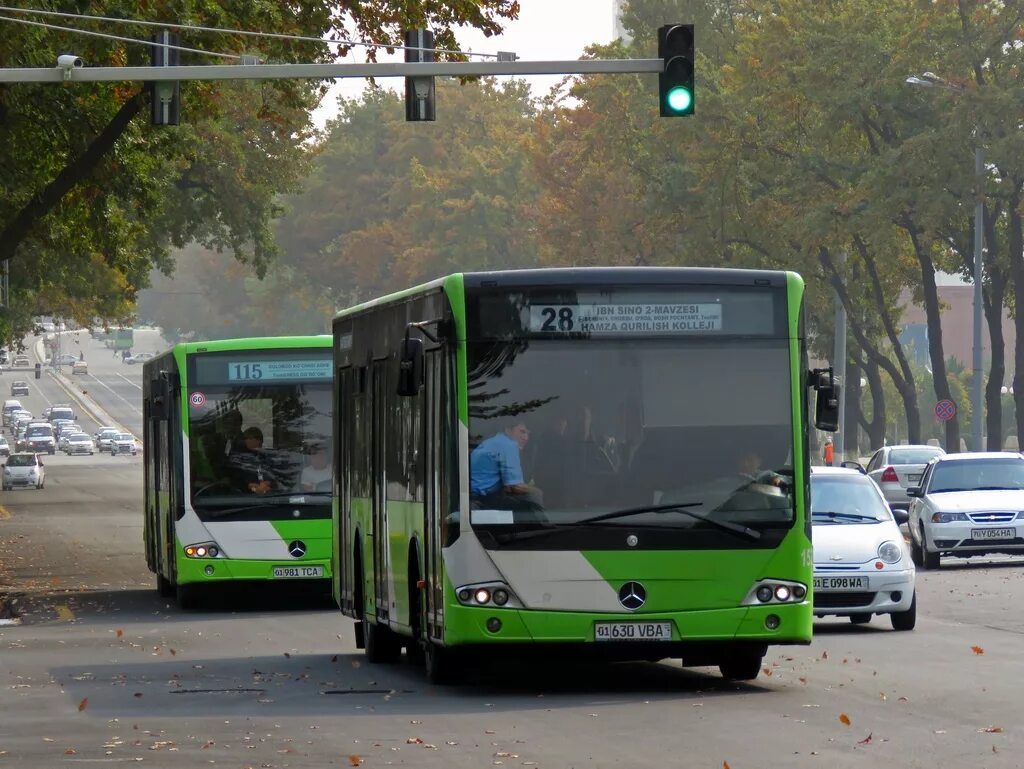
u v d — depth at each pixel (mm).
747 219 183375
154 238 175625
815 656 49531
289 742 33031
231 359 70500
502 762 30016
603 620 39375
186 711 38531
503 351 40188
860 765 29172
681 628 39500
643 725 34781
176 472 70000
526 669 47219
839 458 178250
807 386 41094
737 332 40594
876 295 179750
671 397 40188
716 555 39688
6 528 145125
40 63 82000
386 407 47406
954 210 156250
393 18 84438
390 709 38281
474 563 39469
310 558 70062
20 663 50750
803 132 178375
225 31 76000
